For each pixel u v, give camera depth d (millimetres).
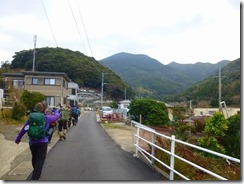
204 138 17000
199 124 22594
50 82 42188
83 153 11562
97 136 18000
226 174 9508
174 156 7480
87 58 93500
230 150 17141
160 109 29266
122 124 30109
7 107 26297
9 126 20797
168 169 8367
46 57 78750
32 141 7176
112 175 8062
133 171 8562
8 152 11438
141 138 10203
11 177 7875
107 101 87125
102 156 10953
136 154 10859
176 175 8102
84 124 28250
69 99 58812
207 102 70312
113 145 13961
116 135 18766
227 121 17812
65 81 46312
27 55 78812
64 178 7699
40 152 7211
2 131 17703
